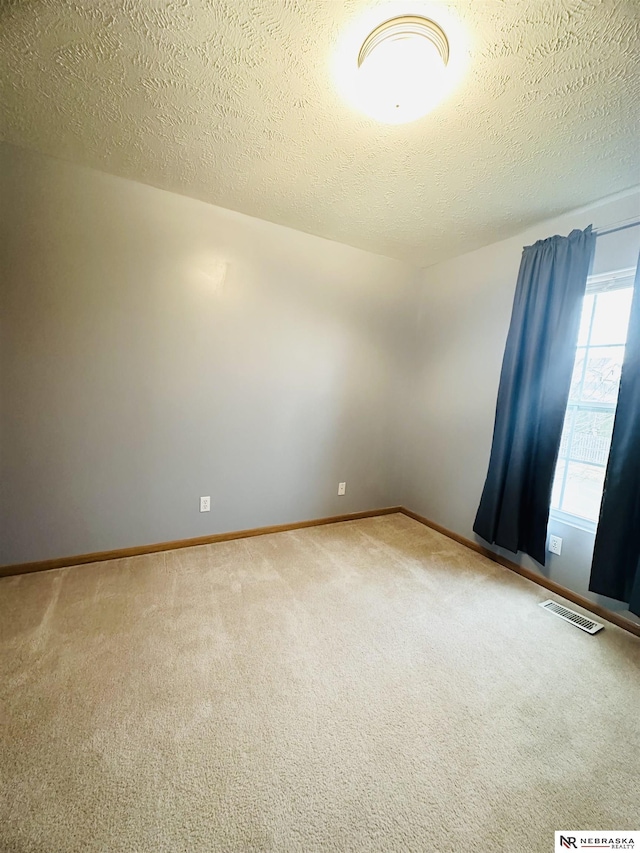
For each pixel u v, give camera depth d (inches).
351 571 96.8
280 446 115.7
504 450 100.1
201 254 96.2
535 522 94.4
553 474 90.3
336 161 72.5
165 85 55.7
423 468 134.1
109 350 89.0
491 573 99.0
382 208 91.5
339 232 108.0
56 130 69.0
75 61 52.0
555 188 77.7
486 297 111.3
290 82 53.4
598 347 87.3
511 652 70.0
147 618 73.4
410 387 138.8
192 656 64.2
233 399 106.0
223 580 88.9
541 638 74.2
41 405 84.0
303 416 118.5
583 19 41.6
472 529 115.2
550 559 93.2
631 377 74.9
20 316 80.1
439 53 45.2
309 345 116.2
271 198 90.2
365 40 45.8
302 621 75.5
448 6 41.4
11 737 48.4
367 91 50.5
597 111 55.3
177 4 43.0
